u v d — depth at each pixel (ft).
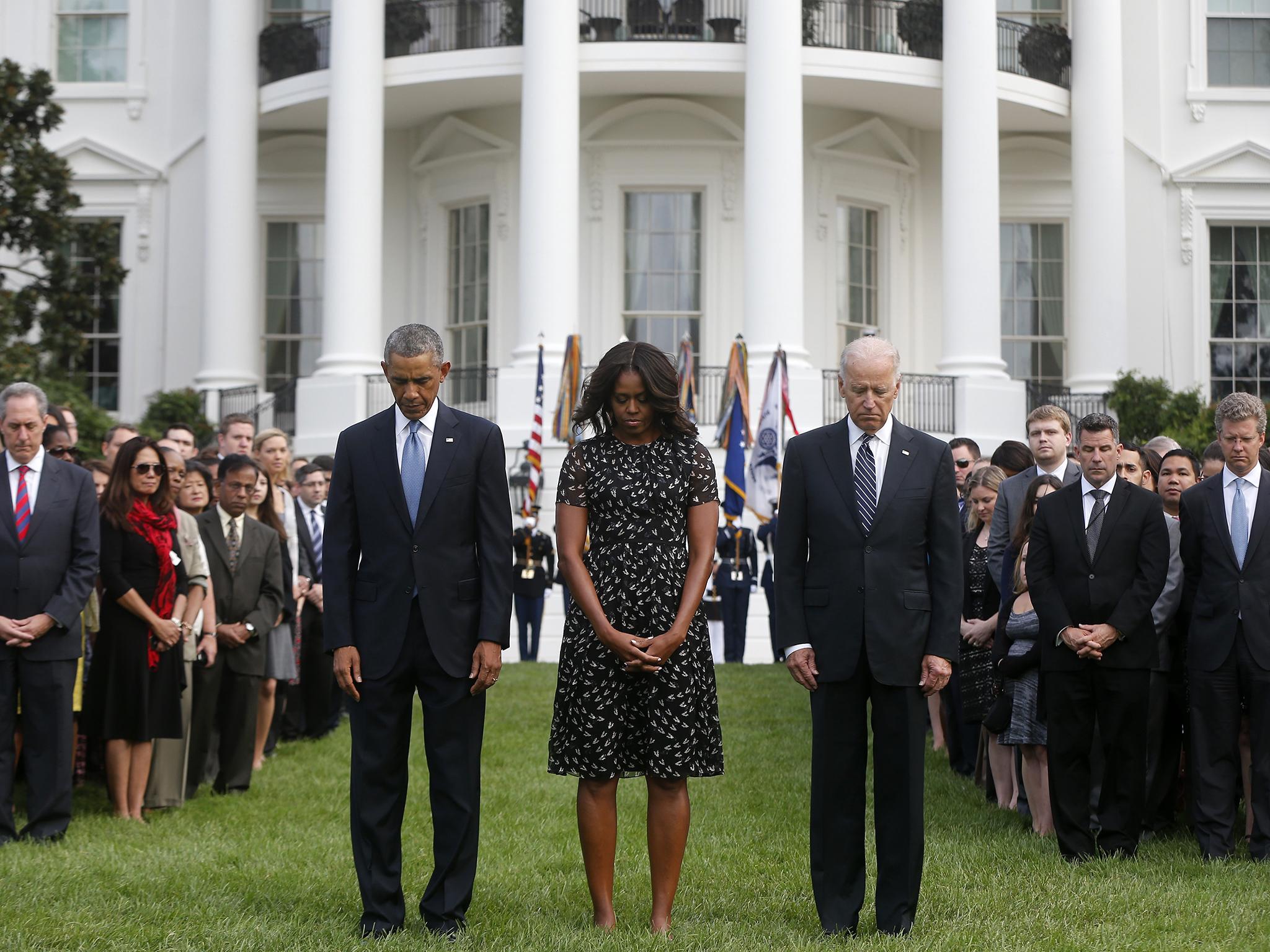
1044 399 154.92
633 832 53.21
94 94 171.53
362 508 39.83
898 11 153.58
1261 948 37.47
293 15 169.89
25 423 51.57
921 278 167.84
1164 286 166.30
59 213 145.07
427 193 164.96
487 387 155.94
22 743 58.34
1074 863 47.34
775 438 117.50
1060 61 160.66
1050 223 169.68
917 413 146.20
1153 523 48.62
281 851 49.85
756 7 143.13
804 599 40.27
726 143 157.38
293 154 169.17
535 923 39.29
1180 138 167.32
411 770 66.28
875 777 39.52
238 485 62.13
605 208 158.20
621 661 38.83
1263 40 168.66
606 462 39.81
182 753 58.29
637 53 146.92
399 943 36.58
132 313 170.50
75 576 51.72
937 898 42.78
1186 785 56.95
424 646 39.11
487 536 39.73
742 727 76.84
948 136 148.87
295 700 76.28
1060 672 48.37
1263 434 51.16
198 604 58.44
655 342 159.02
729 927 38.93
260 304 169.48
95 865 46.78
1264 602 49.47
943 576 39.68
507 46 148.87
